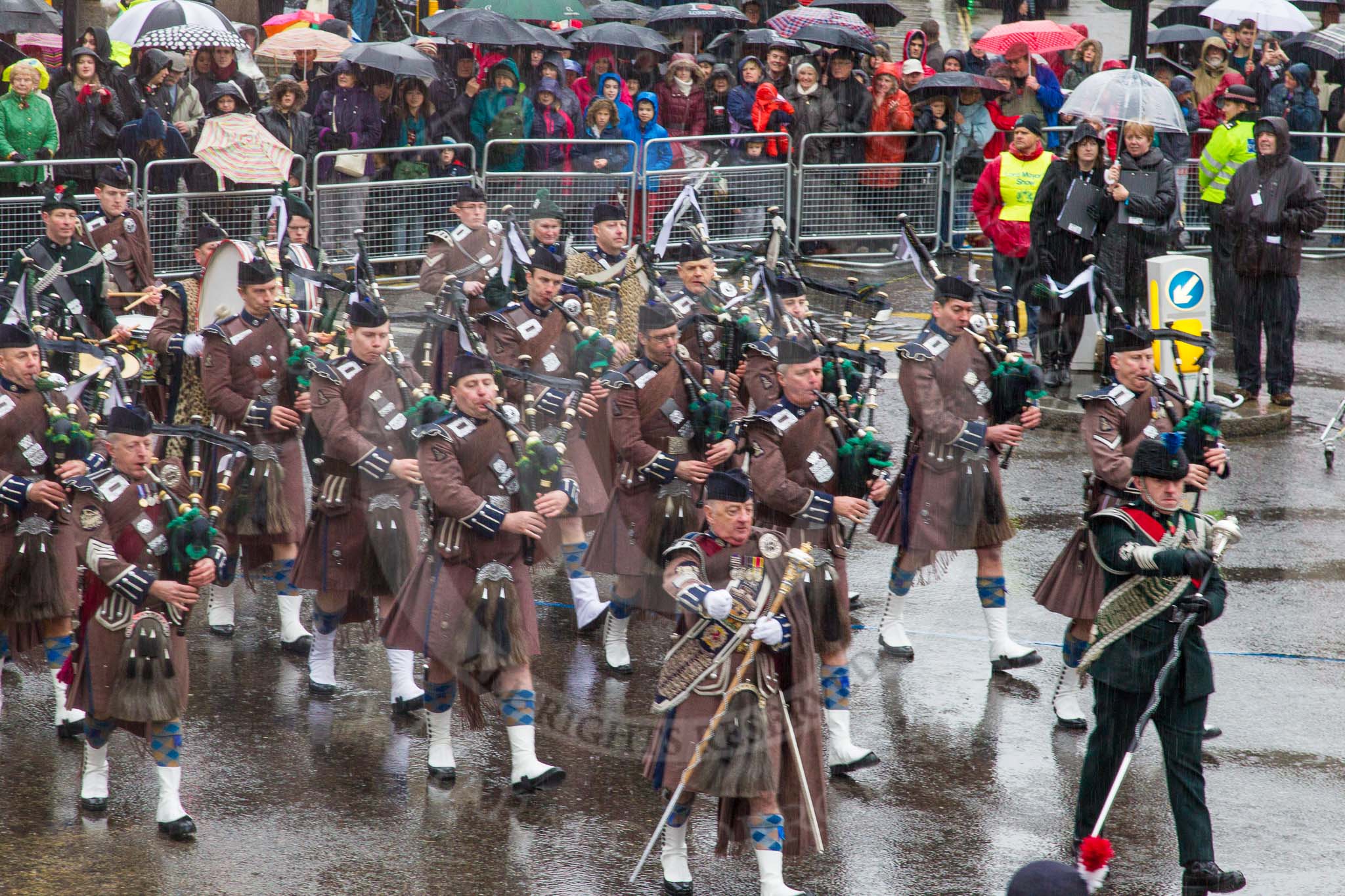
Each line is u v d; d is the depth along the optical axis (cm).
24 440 1836
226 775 1777
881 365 1670
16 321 2223
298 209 2633
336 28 4700
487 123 3869
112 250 2917
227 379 2078
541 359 1390
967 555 2562
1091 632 1919
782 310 1427
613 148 3781
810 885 1551
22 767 1803
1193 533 1648
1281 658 2173
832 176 3697
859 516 1372
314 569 1847
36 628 1909
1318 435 3334
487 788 1756
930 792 1772
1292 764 1856
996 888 1554
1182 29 4669
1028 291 3325
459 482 1396
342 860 1580
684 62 3888
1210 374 2231
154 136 3722
